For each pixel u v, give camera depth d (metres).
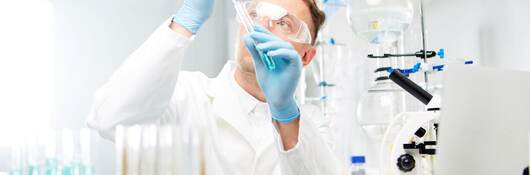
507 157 0.95
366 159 2.48
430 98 1.45
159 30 1.66
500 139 0.94
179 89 2.01
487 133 0.93
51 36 3.01
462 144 0.92
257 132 1.96
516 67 1.80
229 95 2.01
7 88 2.82
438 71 1.91
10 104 2.82
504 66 1.87
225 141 1.93
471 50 2.07
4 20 2.88
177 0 3.54
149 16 3.39
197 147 1.00
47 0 3.00
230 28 3.76
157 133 0.99
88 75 3.10
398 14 1.91
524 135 0.96
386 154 1.49
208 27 3.68
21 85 2.87
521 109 0.97
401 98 2.01
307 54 1.95
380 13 1.91
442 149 0.91
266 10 1.79
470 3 2.08
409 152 1.40
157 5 3.43
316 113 2.32
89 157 1.35
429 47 2.39
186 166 0.99
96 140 1.87
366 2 1.93
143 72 1.61
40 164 1.34
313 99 2.83
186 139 1.00
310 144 1.60
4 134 2.61
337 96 2.73
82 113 3.04
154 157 0.99
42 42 2.97
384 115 2.04
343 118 2.71
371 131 2.10
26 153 1.35
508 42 1.85
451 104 0.91
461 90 0.91
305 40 1.81
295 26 1.79
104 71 3.16
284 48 1.53
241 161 1.90
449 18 2.23
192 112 1.93
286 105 1.56
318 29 1.97
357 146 2.63
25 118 2.85
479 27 2.02
